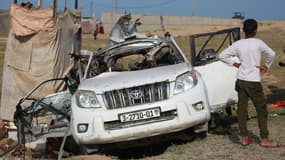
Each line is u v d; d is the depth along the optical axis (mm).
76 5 15750
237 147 8516
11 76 13508
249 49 8094
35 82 13289
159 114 8477
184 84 8797
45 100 10531
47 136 10070
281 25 65000
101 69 10688
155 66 10430
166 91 8672
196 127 8969
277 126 10344
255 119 11414
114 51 11000
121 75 9586
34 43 13305
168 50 10750
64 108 10172
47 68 13281
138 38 11289
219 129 10109
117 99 8641
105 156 8750
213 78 10047
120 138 8453
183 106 8531
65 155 10109
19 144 10172
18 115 10289
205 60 10273
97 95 8750
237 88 8359
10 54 13523
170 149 8922
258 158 7680
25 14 13234
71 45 14562
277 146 8266
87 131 8594
